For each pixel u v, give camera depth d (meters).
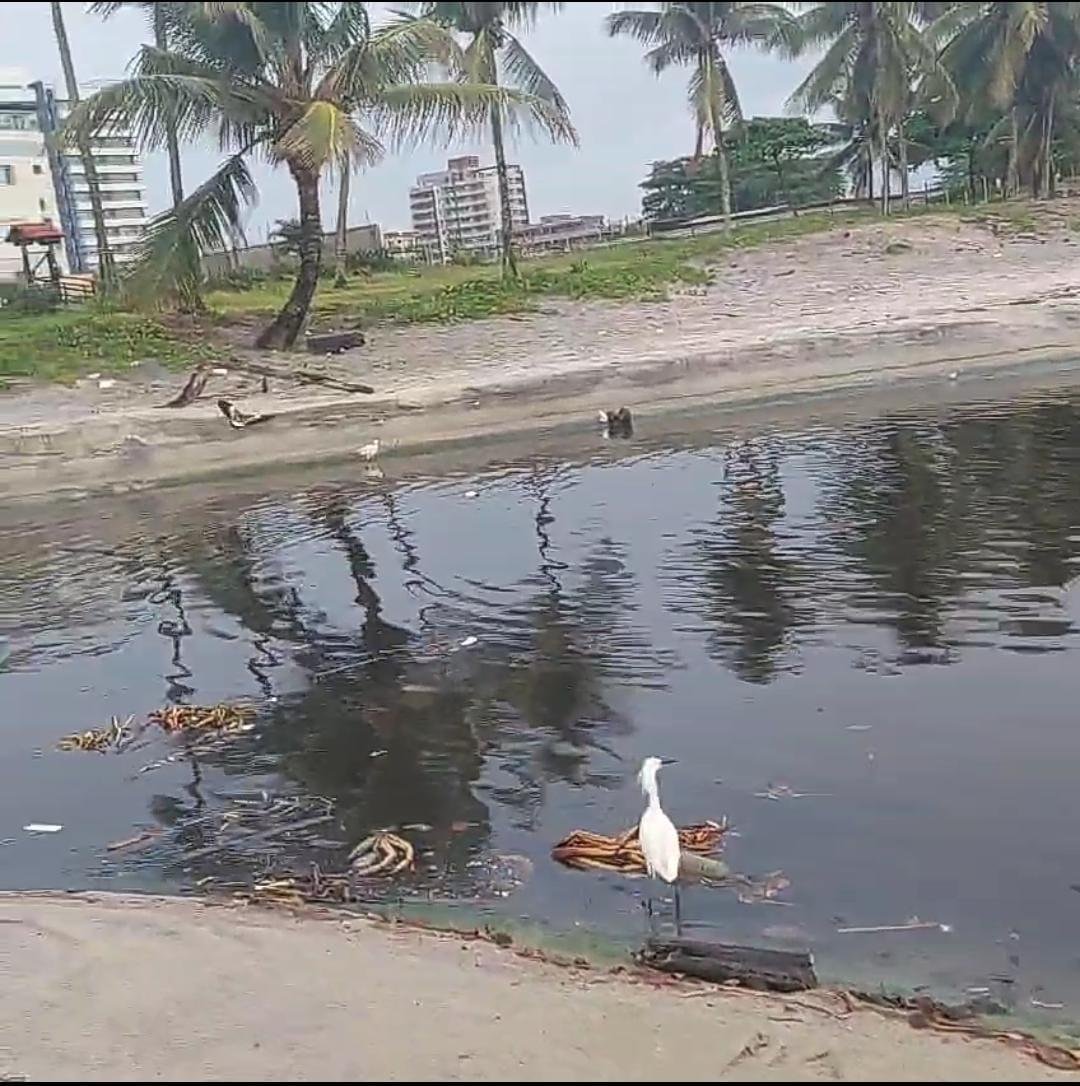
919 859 7.21
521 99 28.27
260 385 26.34
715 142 47.47
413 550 15.86
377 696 10.85
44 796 9.26
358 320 31.53
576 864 7.43
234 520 18.58
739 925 6.58
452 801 8.57
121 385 26.64
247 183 28.41
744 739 9.09
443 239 56.44
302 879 7.55
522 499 18.19
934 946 6.29
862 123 52.03
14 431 22.97
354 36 27.36
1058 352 25.89
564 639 11.80
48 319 32.59
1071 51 44.69
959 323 27.25
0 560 17.31
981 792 7.96
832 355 26.31
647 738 9.30
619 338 29.56
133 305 29.16
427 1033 5.02
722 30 41.19
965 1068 4.68
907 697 9.57
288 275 43.62
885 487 16.61
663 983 5.62
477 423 23.83
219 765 9.63
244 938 6.26
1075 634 10.52
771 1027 5.04
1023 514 14.47
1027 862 7.10
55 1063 4.93
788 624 11.53
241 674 11.85
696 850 7.46
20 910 6.85
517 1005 5.29
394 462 21.80
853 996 5.62
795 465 18.70
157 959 5.99
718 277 34.84
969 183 55.19
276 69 27.12
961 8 44.19
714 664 10.73
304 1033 5.07
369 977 5.67
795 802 8.04
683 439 21.69
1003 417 20.77
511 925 6.68
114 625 13.88
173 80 26.08
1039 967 6.05
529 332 30.33
